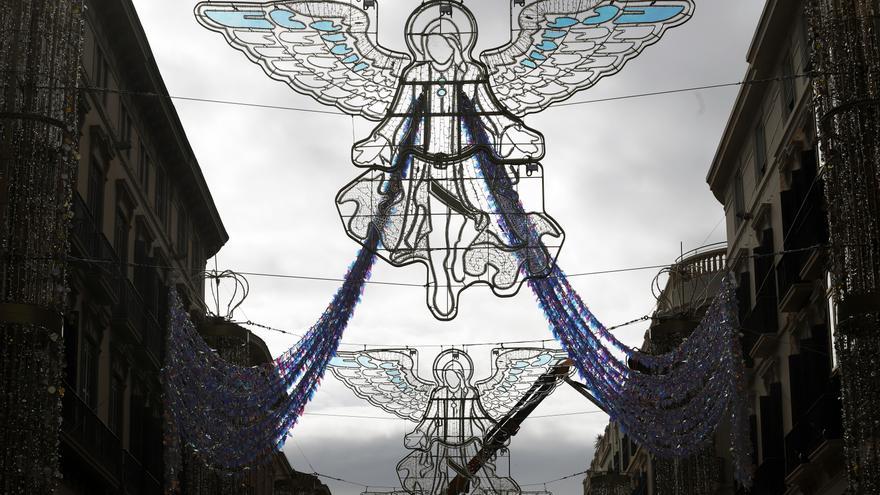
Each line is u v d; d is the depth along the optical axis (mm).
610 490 53000
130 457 30812
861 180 14414
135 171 32781
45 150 14258
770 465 31703
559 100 16016
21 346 13781
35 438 13789
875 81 14516
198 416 21375
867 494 14133
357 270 19391
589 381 20938
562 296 19688
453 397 25969
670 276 29500
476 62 15680
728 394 21891
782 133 31047
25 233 14008
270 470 53594
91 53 28547
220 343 26344
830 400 26203
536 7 15695
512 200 15609
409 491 25750
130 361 31969
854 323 14297
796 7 29562
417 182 15586
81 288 27047
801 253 27984
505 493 25703
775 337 31969
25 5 14414
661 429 21516
